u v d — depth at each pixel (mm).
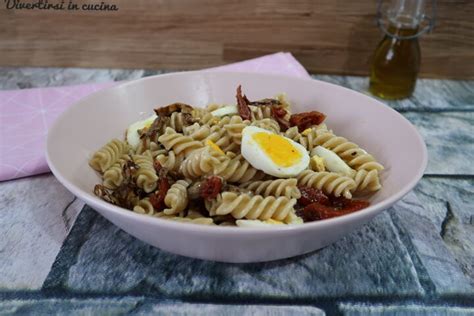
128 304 224
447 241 267
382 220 281
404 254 255
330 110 331
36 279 234
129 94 329
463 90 469
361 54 479
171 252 243
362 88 468
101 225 272
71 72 481
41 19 458
